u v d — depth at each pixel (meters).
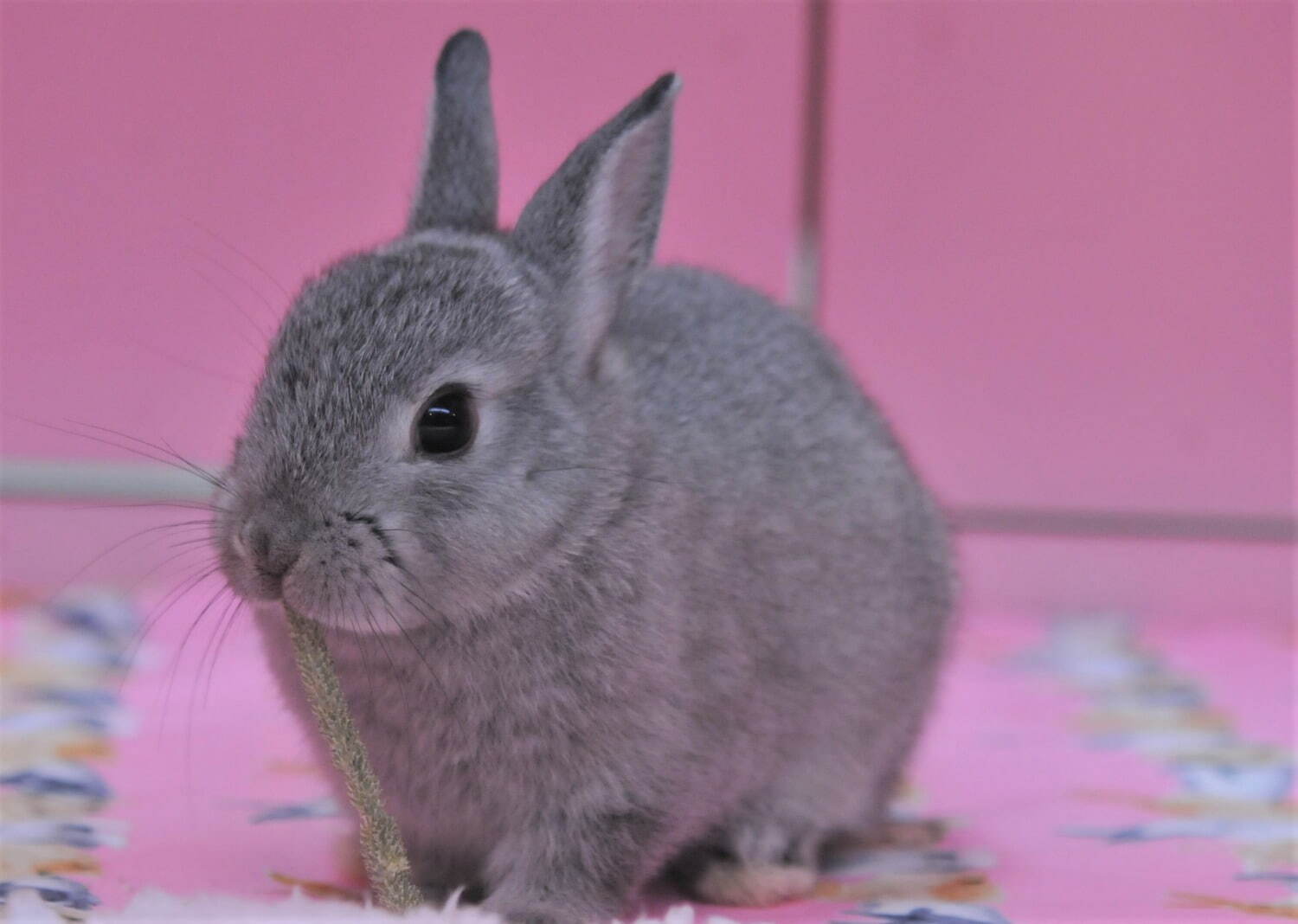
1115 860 0.57
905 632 0.57
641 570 0.50
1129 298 0.96
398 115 0.90
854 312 0.95
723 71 0.93
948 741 0.70
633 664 0.50
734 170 0.94
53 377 0.91
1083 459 0.97
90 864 0.54
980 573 0.97
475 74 0.56
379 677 0.50
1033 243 0.96
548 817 0.51
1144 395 0.96
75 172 0.90
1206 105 0.95
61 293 0.91
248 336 0.88
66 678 0.73
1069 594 0.98
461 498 0.49
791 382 0.56
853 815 0.57
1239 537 0.97
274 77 0.90
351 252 0.54
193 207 0.90
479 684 0.50
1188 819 0.61
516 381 0.50
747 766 0.53
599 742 0.50
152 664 0.75
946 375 0.96
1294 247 0.95
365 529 0.48
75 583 0.92
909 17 0.94
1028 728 0.72
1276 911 0.52
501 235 0.54
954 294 0.95
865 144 0.94
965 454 0.97
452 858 0.53
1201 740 0.70
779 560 0.54
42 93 0.89
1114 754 0.68
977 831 0.60
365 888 0.53
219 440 0.90
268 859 0.55
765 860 0.54
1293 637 0.91
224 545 0.49
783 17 0.93
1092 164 0.95
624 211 0.53
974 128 0.95
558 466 0.50
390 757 0.51
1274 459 0.97
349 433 0.49
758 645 0.53
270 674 0.53
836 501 0.55
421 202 0.55
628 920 0.52
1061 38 0.94
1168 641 0.89
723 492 0.53
